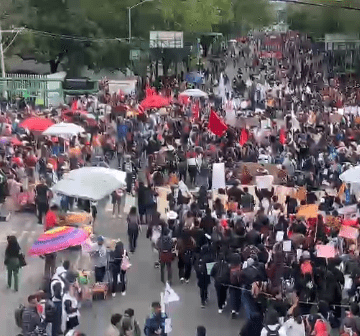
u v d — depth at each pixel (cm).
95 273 1817
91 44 6150
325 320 1469
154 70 6756
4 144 2834
